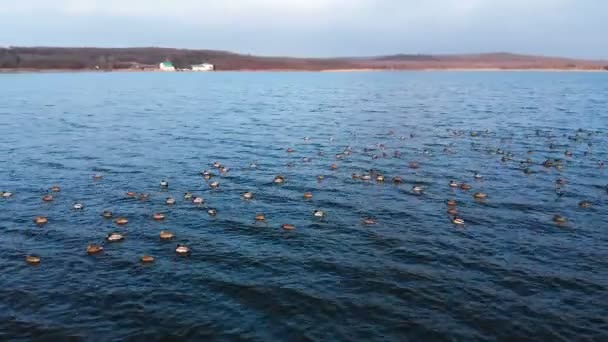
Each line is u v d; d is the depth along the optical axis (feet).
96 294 66.80
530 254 79.41
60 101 313.73
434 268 74.69
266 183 117.50
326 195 108.47
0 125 206.39
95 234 86.53
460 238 85.61
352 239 85.25
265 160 141.49
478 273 73.10
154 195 108.17
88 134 185.68
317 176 123.44
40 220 91.61
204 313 62.64
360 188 113.50
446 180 119.44
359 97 357.41
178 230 88.53
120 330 59.11
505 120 222.69
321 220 93.86
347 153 149.48
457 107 282.15
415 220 93.86
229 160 141.59
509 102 311.27
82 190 111.86
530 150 153.38
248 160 141.49
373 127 202.80
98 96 356.38
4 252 79.20
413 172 127.13
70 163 138.00
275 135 183.93
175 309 63.41
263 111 263.49
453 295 67.00
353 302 65.21
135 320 61.05
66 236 85.56
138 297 66.13
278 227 90.27
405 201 104.53
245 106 290.97
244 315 62.34
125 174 126.00
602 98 335.47
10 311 62.64
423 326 60.18
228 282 70.08
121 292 67.31
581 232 87.86
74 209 98.73
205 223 92.02
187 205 101.45
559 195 107.76
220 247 81.61
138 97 351.25
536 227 90.17
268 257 78.07
